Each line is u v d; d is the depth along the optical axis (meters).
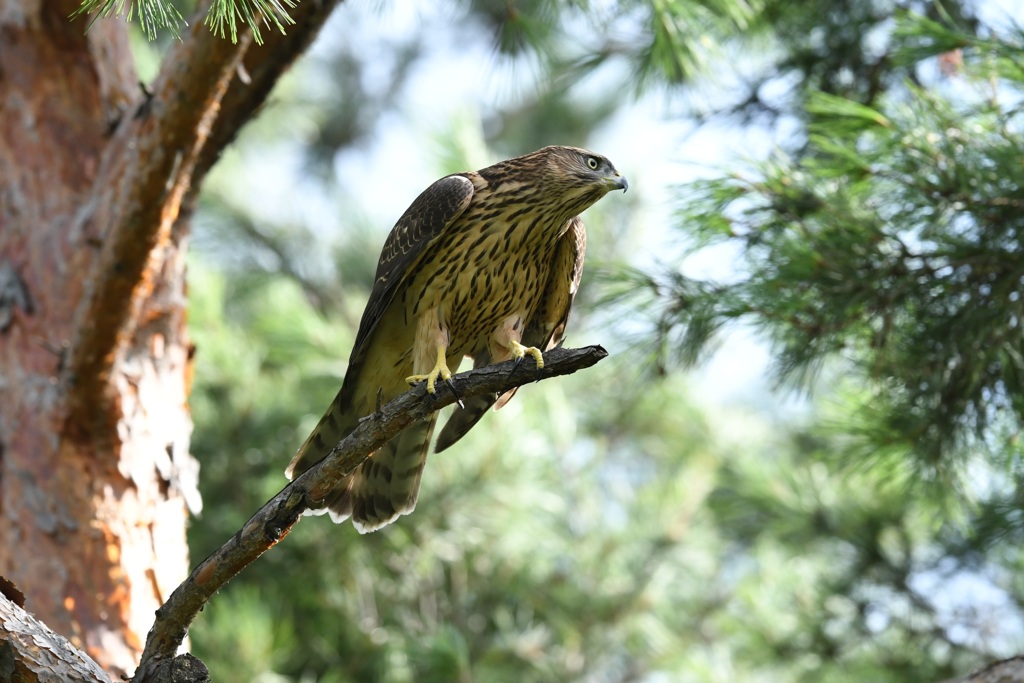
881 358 9.07
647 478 19.77
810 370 9.98
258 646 14.16
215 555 6.15
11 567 8.29
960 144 8.85
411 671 15.77
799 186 9.24
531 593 16.69
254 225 20.25
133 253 7.95
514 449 15.77
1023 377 9.15
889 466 10.09
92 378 8.37
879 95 11.28
